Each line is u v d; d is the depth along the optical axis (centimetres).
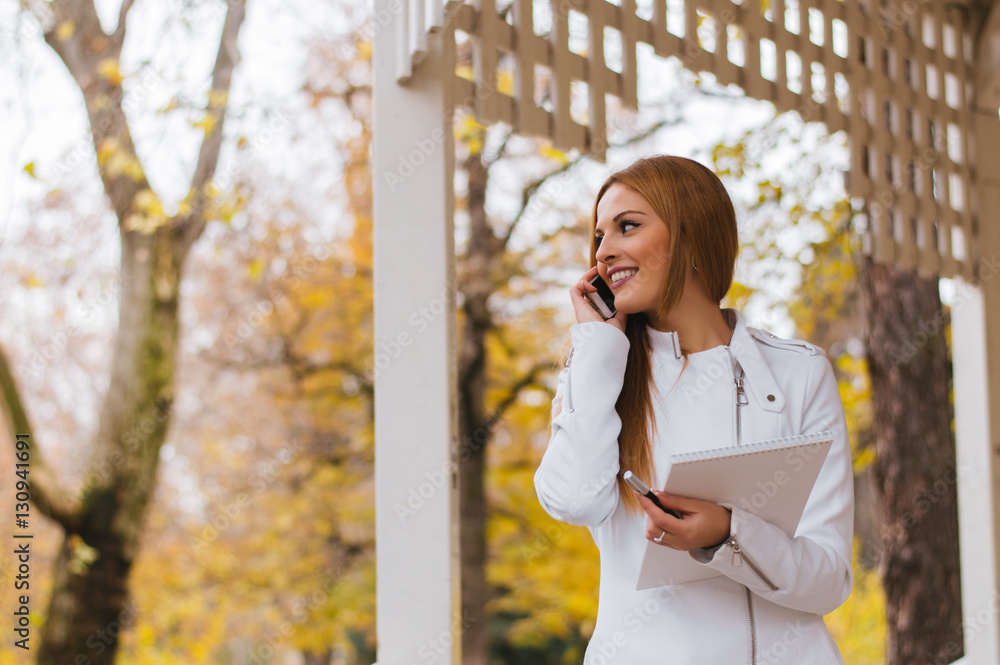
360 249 791
